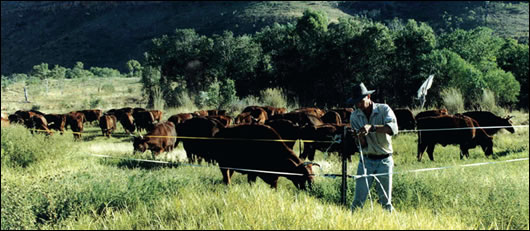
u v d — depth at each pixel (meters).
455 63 25.28
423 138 12.40
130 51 147.38
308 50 33.91
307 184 6.74
